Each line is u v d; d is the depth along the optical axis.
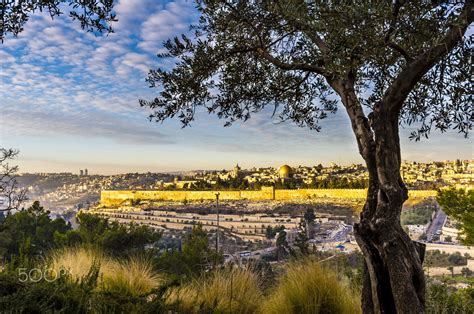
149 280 6.36
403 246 3.26
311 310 5.18
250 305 5.59
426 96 4.18
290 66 3.89
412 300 3.16
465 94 3.69
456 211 12.77
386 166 3.31
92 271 4.70
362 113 3.58
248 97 4.92
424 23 3.42
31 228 19.17
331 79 3.75
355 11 2.91
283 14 3.35
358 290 5.80
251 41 4.43
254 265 6.56
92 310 3.94
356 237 3.47
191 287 6.00
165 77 4.50
